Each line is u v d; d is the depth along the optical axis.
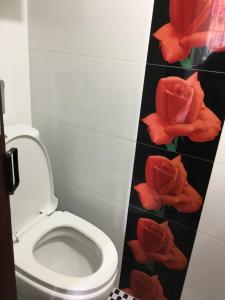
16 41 1.17
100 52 1.07
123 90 1.07
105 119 1.16
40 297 0.96
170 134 1.04
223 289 1.15
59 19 1.11
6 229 0.62
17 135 1.05
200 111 0.96
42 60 1.22
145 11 0.94
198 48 0.89
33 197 1.19
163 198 1.14
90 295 0.93
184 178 1.07
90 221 1.41
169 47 0.94
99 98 1.14
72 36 1.10
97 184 1.30
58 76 1.21
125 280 1.42
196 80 0.93
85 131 1.23
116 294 1.43
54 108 1.28
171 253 1.22
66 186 1.42
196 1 0.85
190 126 0.99
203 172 1.02
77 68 1.14
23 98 1.29
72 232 1.23
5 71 1.16
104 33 1.03
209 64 0.90
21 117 1.31
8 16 1.10
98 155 1.24
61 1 1.08
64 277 0.96
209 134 0.97
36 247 1.16
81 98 1.18
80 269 1.21
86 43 1.08
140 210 1.22
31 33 1.20
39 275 0.96
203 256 1.15
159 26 0.93
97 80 1.11
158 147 1.08
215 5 0.83
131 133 1.12
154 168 1.12
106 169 1.24
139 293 1.40
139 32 0.97
